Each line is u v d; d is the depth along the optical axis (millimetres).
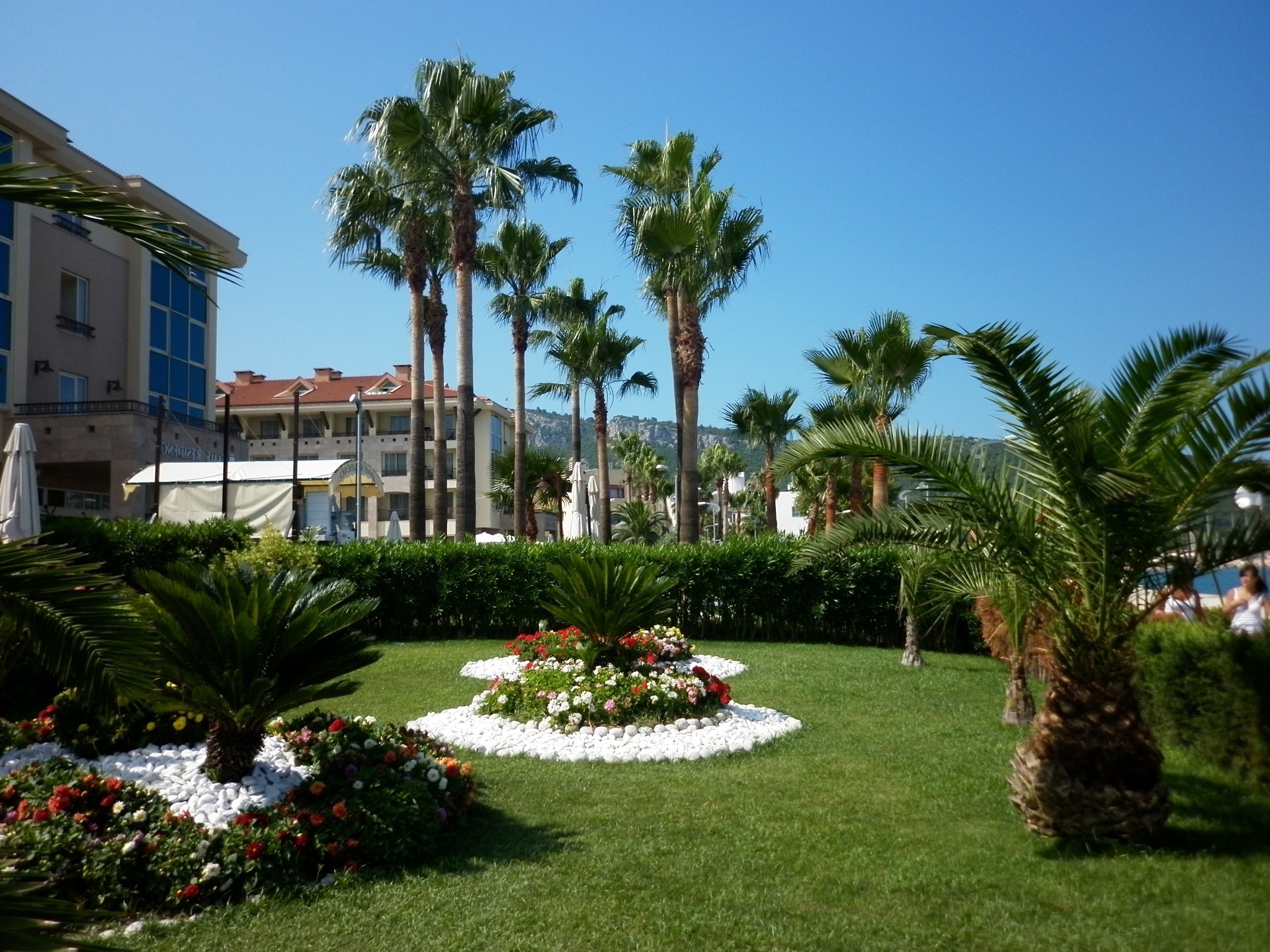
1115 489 4758
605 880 4914
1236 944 3998
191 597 5418
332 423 55406
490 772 7336
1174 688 7469
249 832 4918
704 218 19078
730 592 17797
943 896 4668
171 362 34969
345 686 6016
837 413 21547
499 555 17562
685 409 20062
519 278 28484
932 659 15102
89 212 3320
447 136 19828
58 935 2254
